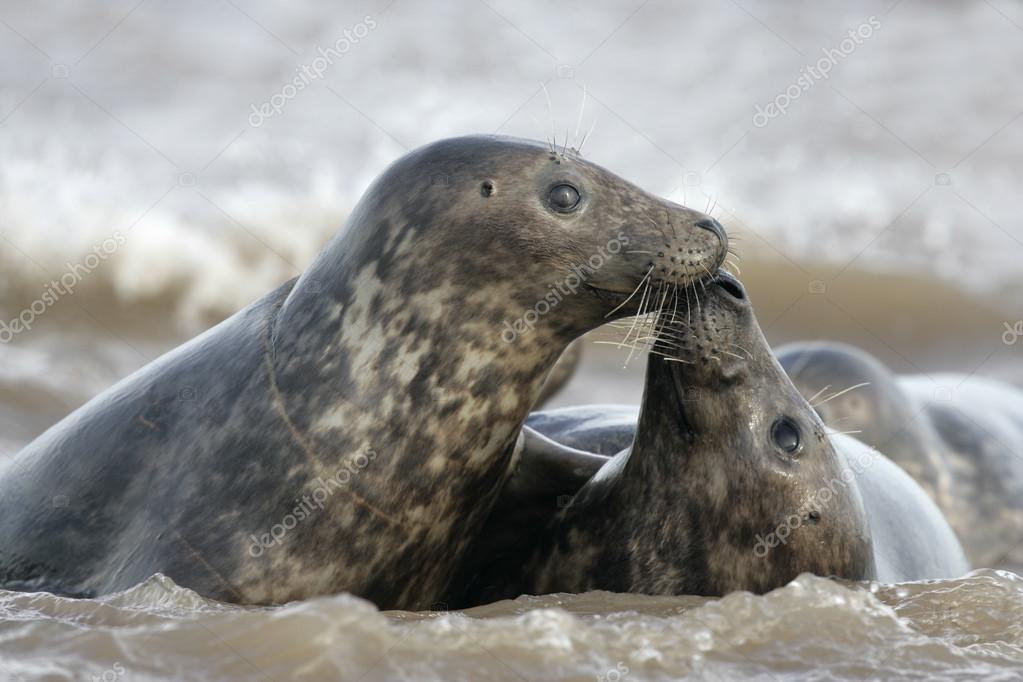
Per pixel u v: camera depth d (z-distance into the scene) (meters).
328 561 21.38
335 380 21.83
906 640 19.22
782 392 22.28
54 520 22.48
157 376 23.28
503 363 22.17
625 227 22.05
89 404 23.97
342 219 60.62
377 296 22.09
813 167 69.06
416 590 22.75
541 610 18.61
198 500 21.48
